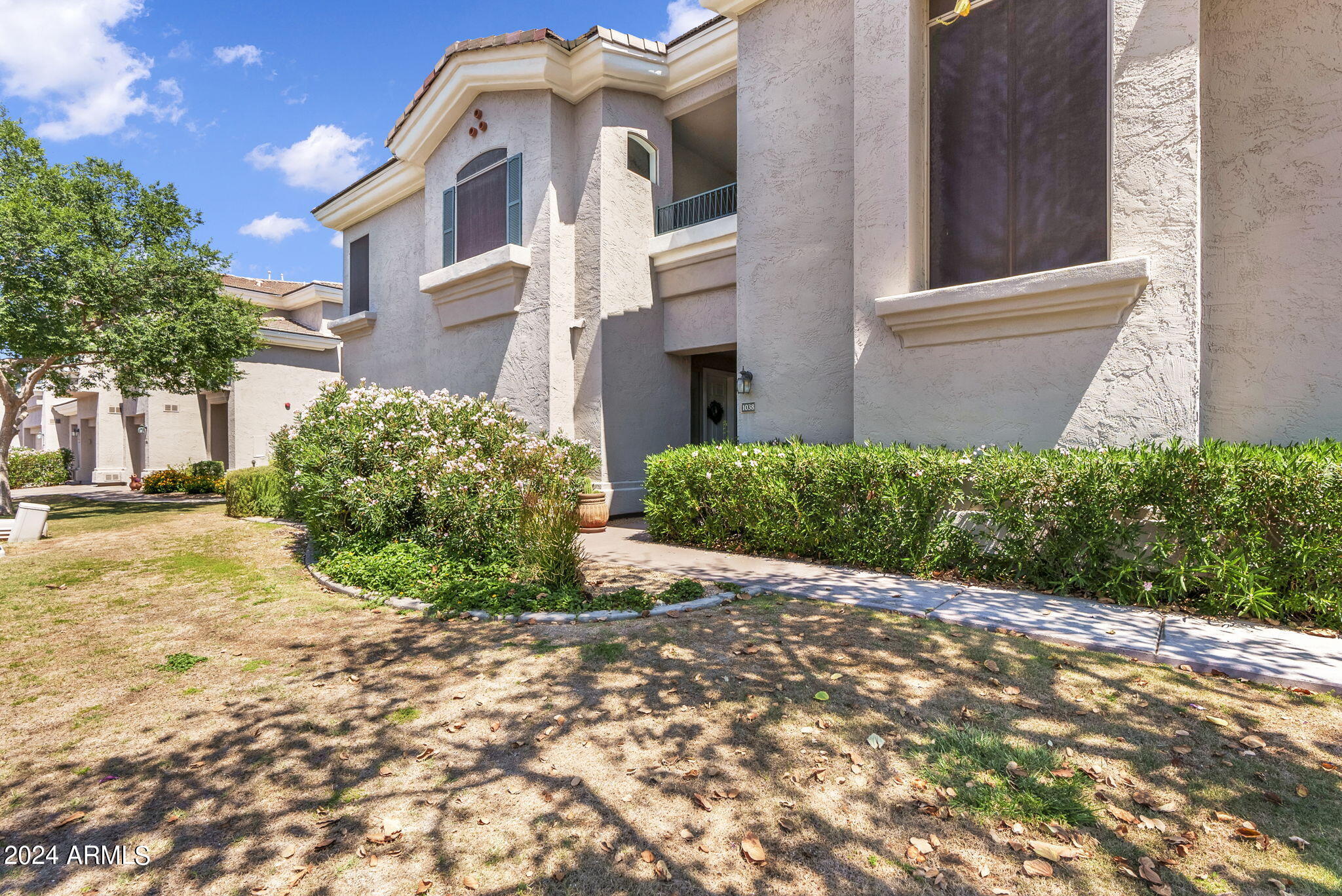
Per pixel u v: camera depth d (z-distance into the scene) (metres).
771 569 6.53
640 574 6.42
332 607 5.69
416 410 7.84
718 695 3.54
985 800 2.53
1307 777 2.62
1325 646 3.99
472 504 6.61
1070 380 5.82
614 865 2.23
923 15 7.02
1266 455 4.62
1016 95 6.43
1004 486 5.63
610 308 10.80
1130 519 5.11
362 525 7.22
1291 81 5.59
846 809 2.51
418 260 14.38
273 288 25.28
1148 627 4.42
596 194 10.77
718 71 10.62
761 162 8.82
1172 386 5.32
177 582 6.94
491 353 11.74
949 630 4.51
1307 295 5.52
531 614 5.05
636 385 11.19
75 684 3.99
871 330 7.10
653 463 8.62
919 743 2.96
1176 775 2.67
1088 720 3.15
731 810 2.53
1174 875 2.10
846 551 6.59
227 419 24.23
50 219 13.26
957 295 6.21
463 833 2.42
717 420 13.27
